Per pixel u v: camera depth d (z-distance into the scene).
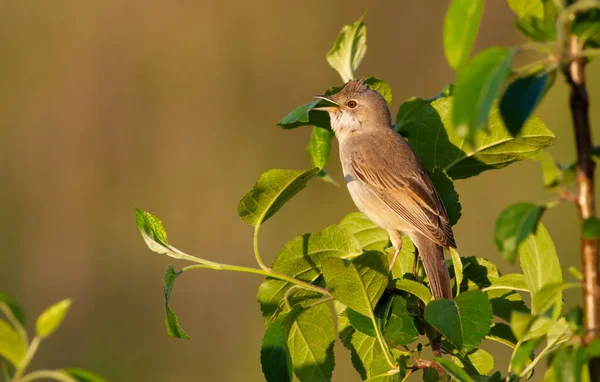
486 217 14.89
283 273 5.33
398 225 7.53
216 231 15.66
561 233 14.11
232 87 17.33
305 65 17.41
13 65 17.52
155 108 17.30
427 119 5.71
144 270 15.28
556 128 15.70
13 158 17.00
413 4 17.59
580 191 3.21
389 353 4.68
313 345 5.08
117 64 17.59
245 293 14.78
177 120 17.25
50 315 3.24
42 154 17.03
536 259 4.32
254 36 17.61
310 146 6.55
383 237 6.68
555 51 3.10
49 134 17.12
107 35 17.78
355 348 5.08
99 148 17.08
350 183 7.93
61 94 17.36
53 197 16.59
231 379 13.60
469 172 5.85
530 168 14.97
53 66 17.48
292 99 17.30
